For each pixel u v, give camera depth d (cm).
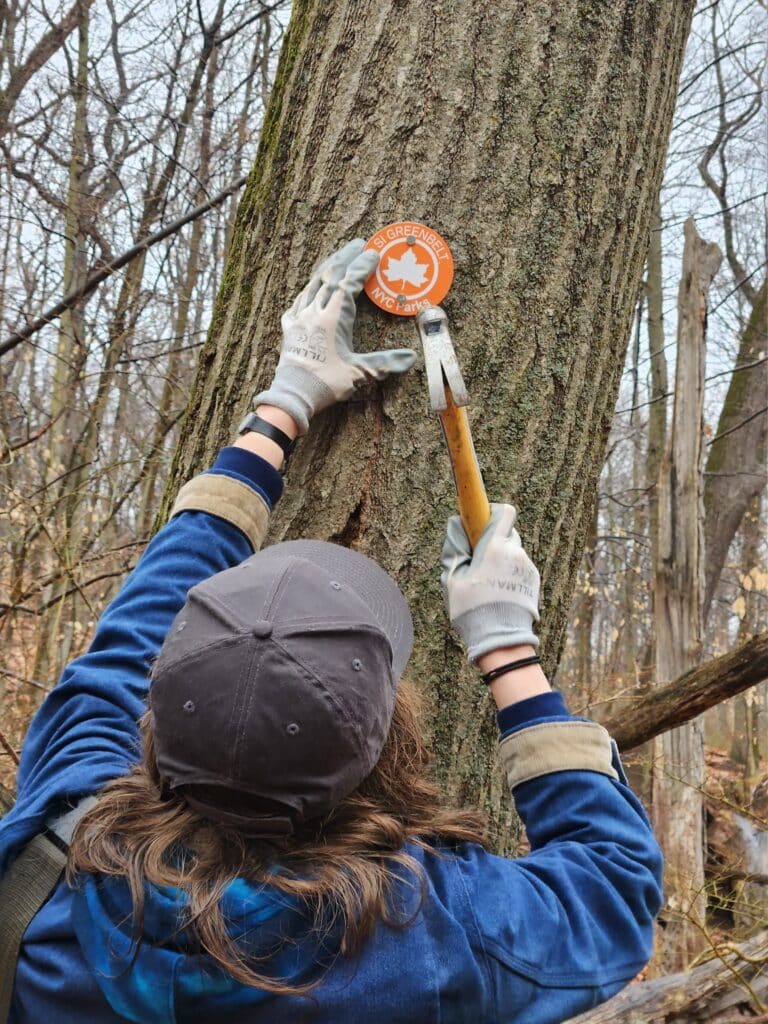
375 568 105
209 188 645
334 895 83
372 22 152
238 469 132
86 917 87
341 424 147
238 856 85
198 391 166
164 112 637
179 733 83
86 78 609
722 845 530
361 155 150
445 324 109
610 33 153
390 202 148
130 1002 83
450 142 147
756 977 290
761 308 897
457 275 147
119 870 86
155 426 537
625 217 157
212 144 664
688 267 504
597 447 160
